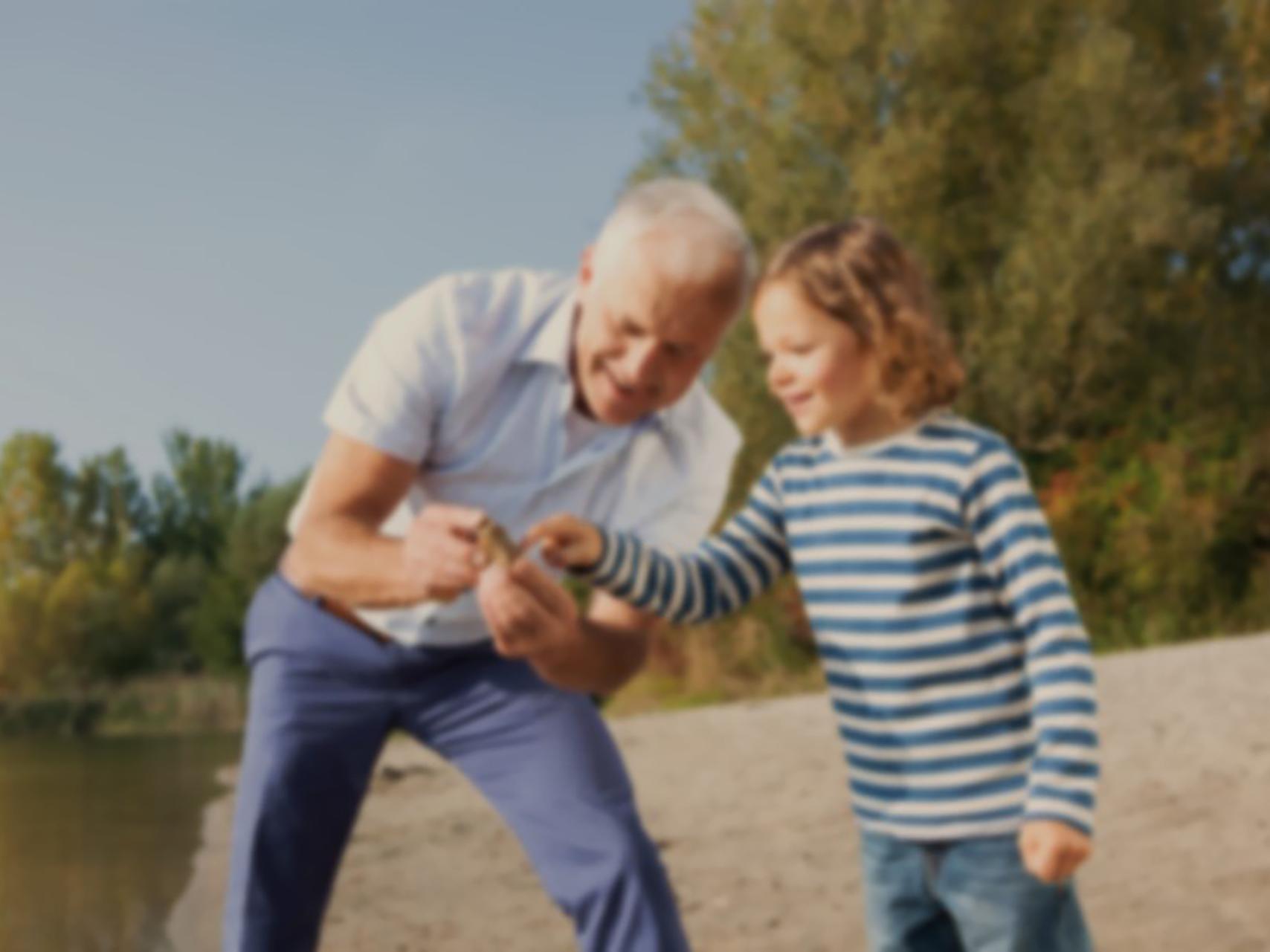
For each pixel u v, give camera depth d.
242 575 49.66
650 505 2.84
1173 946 3.50
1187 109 20.38
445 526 2.24
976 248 17.97
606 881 2.48
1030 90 18.09
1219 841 4.59
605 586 2.47
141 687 46.44
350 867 5.76
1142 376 17.78
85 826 8.38
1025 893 2.21
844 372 2.36
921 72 18.58
